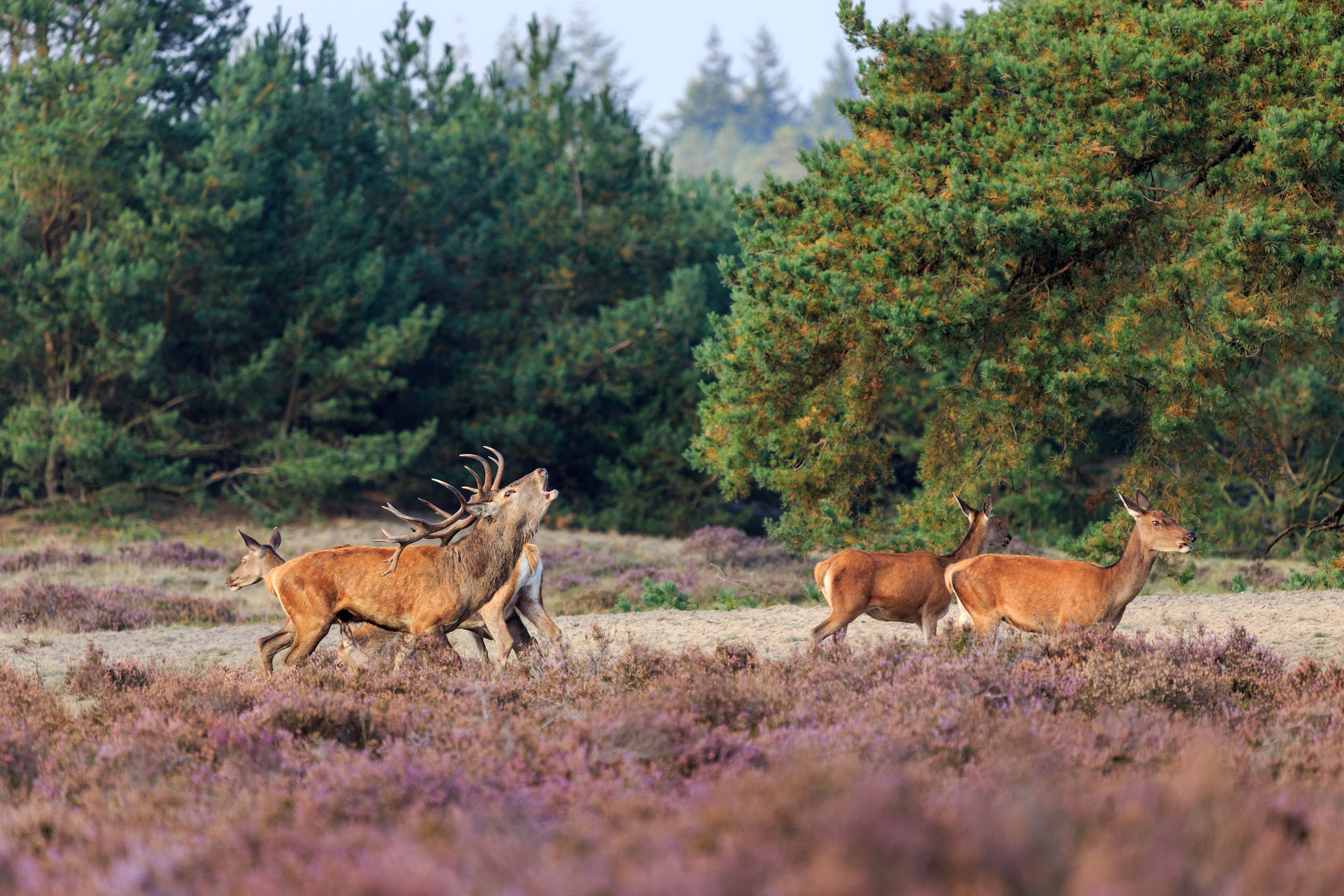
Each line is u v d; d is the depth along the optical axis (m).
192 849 3.87
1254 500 27.44
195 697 7.71
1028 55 15.38
